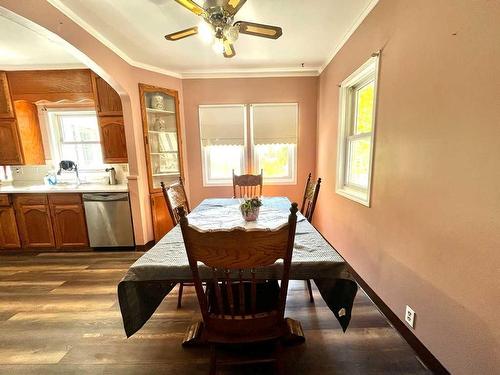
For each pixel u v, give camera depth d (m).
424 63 1.22
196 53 2.57
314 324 1.63
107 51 2.26
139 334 1.59
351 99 2.38
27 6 1.50
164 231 3.18
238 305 1.25
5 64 2.74
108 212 2.89
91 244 2.96
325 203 2.98
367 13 1.80
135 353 1.44
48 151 3.30
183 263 1.10
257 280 1.10
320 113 3.12
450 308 1.10
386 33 1.56
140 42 2.29
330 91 2.73
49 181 3.23
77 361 1.39
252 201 1.68
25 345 1.51
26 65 2.76
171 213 1.74
